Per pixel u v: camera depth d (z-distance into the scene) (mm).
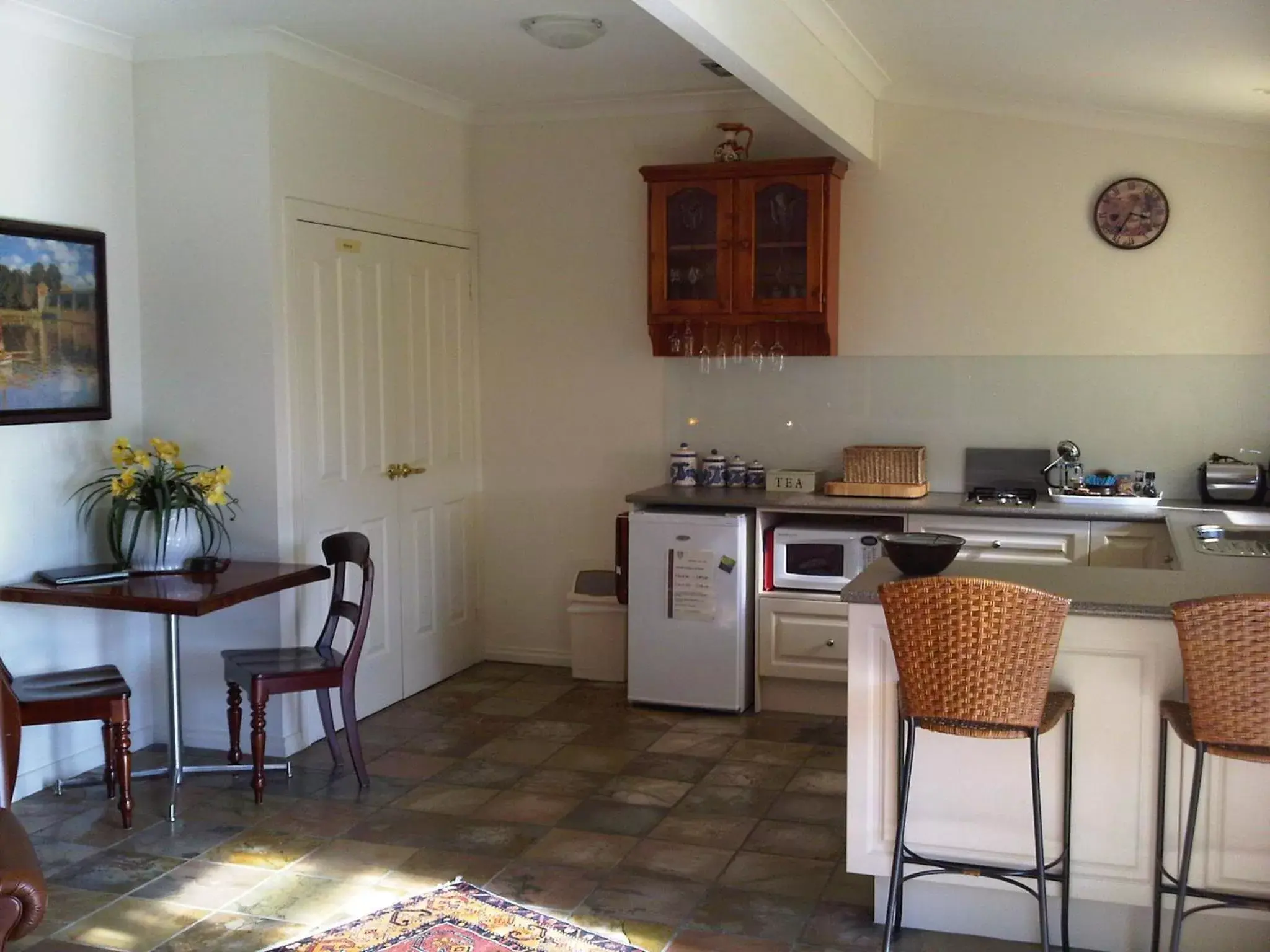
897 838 3051
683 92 5566
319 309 4863
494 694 5609
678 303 5449
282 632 4695
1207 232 5074
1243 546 4008
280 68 4602
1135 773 3066
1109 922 3156
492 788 4387
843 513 5188
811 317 5305
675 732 5020
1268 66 3758
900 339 5496
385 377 5309
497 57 4918
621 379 5910
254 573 4324
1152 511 4809
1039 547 4914
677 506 5398
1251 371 5070
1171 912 3104
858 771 3277
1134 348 5203
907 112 5387
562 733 5016
